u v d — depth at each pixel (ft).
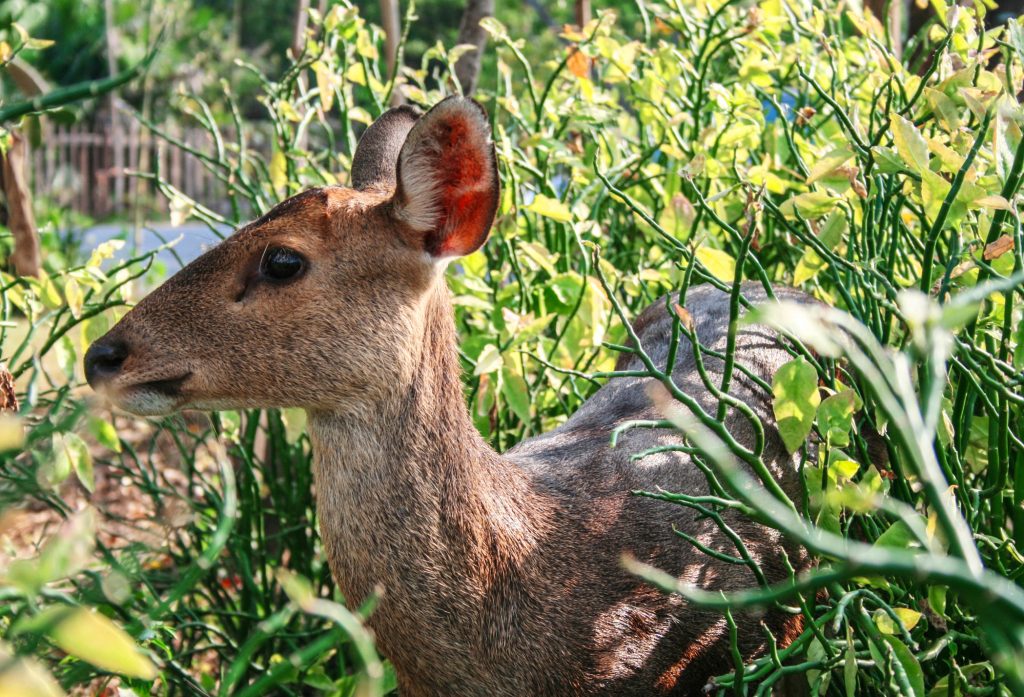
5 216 19.56
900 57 17.72
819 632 9.59
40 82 13.32
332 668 14.40
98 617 5.25
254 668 13.51
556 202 12.76
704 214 14.44
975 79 11.67
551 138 15.43
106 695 11.53
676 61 16.08
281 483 15.85
